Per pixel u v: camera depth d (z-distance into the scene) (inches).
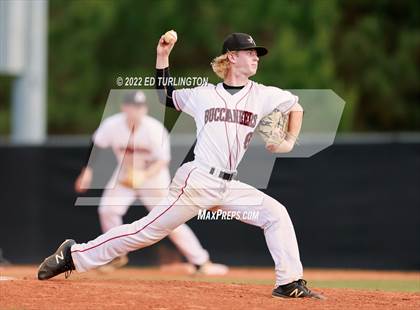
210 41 3147.1
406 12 3380.9
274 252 783.1
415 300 800.3
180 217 779.4
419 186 1443.2
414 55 3309.5
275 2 3046.3
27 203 1551.4
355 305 759.7
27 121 1990.7
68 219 1535.4
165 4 3176.7
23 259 1549.0
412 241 1444.4
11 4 1935.3
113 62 3270.2
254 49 766.5
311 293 786.8
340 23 3366.1
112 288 818.2
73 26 3289.9
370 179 1454.2
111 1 3250.5
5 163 1558.8
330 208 1460.4
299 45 2989.7
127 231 794.8
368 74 3280.0
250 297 788.0
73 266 832.9
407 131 3368.6
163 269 1439.5
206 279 1182.3
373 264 1450.5
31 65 1990.7
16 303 735.1
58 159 1539.1
